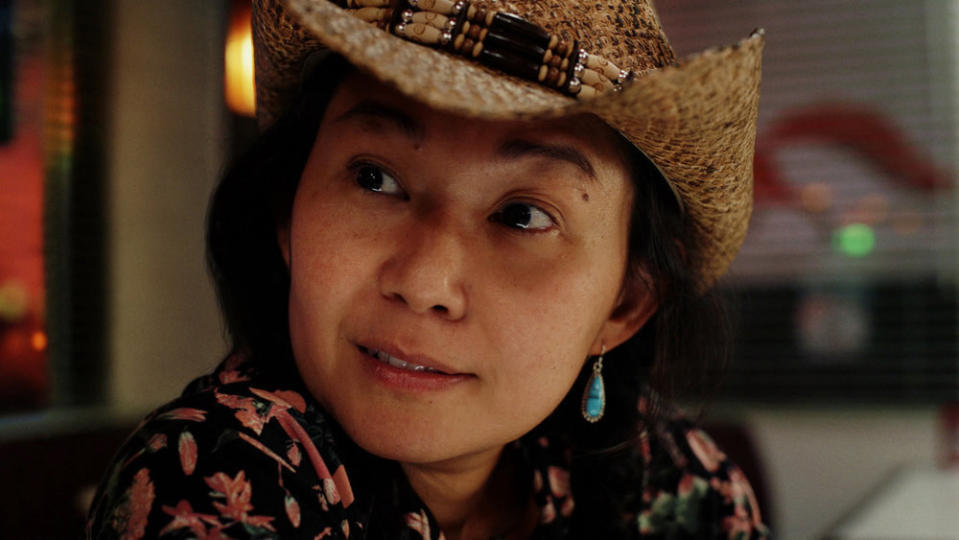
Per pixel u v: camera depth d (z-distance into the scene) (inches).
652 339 36.0
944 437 93.7
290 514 22.4
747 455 74.5
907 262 98.2
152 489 21.4
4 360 74.9
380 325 24.1
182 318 91.7
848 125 99.7
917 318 97.6
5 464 51.6
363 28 22.3
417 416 24.5
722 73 21.8
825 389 99.6
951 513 60.9
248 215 33.2
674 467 39.4
